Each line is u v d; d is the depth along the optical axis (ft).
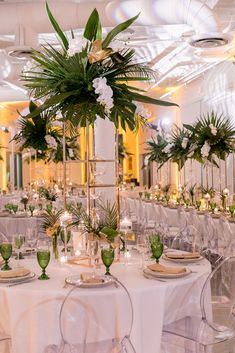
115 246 11.28
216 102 39.99
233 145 28.22
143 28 29.71
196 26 21.03
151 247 11.46
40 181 35.17
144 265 11.46
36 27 22.66
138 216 25.67
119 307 9.03
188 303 10.50
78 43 10.84
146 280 10.09
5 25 22.67
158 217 23.45
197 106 44.57
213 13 20.68
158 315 9.60
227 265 11.35
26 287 9.59
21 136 27.22
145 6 20.99
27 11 22.31
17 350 9.48
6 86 47.01
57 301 9.25
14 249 12.53
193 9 20.62
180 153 30.86
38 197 31.42
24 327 9.45
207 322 10.23
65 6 22.00
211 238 19.45
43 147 27.37
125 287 9.21
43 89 11.35
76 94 11.08
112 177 28.17
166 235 22.72
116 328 9.05
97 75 11.00
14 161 62.34
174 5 20.79
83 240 12.09
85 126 11.50
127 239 11.94
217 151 27.61
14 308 9.45
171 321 10.18
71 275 10.58
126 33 22.57
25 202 27.27
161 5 20.89
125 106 11.51
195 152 28.30
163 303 9.66
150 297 9.50
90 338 8.98
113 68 11.09
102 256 10.37
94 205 13.70
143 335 9.50
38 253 10.30
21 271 10.34
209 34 20.13
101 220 11.84
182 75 43.24
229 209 22.82
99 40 10.48
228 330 10.28
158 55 37.11
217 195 27.25
